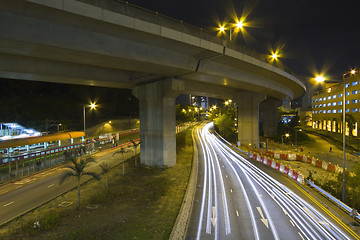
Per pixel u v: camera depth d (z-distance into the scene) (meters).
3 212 14.55
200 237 11.62
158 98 27.64
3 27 13.28
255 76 34.31
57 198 16.78
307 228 12.59
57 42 15.09
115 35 17.31
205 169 27.27
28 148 33.66
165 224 12.46
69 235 11.13
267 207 15.61
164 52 20.75
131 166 27.98
